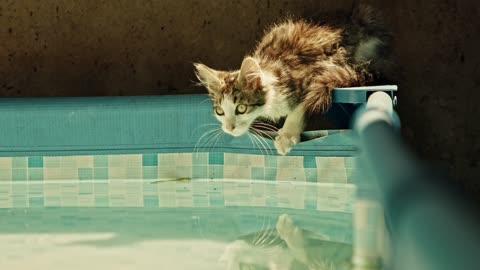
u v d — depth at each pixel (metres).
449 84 1.67
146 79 1.73
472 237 0.29
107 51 1.73
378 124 0.72
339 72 1.41
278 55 1.44
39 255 1.09
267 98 1.41
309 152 1.43
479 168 1.68
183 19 1.71
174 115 1.48
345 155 1.41
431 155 1.69
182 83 1.72
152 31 1.72
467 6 1.66
